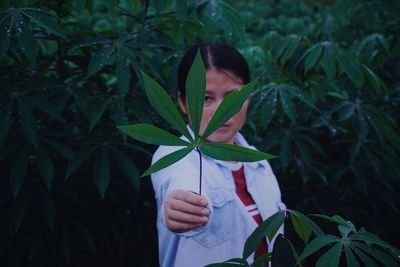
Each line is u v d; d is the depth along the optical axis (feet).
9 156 3.32
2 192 3.29
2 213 3.59
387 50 4.83
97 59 3.29
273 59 4.93
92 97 3.43
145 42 3.68
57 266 3.81
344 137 4.64
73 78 4.12
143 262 4.04
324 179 4.06
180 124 1.63
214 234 2.67
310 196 4.37
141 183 3.94
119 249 4.09
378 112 4.23
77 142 3.57
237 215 2.75
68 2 3.81
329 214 4.24
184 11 3.36
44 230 3.58
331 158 4.82
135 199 3.76
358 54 5.01
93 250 3.57
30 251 3.44
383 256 1.85
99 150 3.34
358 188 4.45
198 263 2.68
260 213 2.94
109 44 3.46
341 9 6.32
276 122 4.50
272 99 4.09
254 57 4.85
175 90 3.59
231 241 2.71
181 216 1.98
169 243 2.82
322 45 4.18
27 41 2.98
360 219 4.36
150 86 1.58
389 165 4.39
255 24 9.02
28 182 3.39
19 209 3.22
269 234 2.03
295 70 4.57
